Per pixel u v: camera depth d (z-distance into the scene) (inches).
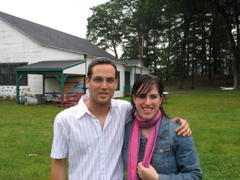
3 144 224.5
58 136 72.7
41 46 682.2
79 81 653.3
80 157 72.7
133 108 80.0
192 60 1211.2
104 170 71.9
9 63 716.7
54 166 74.1
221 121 338.0
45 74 682.2
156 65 1771.7
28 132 276.2
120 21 1736.0
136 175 71.7
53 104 599.5
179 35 1214.3
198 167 68.6
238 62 1016.9
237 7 992.9
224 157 189.0
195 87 1295.5
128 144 76.2
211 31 1273.4
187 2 998.4
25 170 164.6
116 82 75.8
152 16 1472.7
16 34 702.5
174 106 516.4
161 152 69.8
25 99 583.8
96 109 74.8
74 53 676.1
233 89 971.9
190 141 69.9
